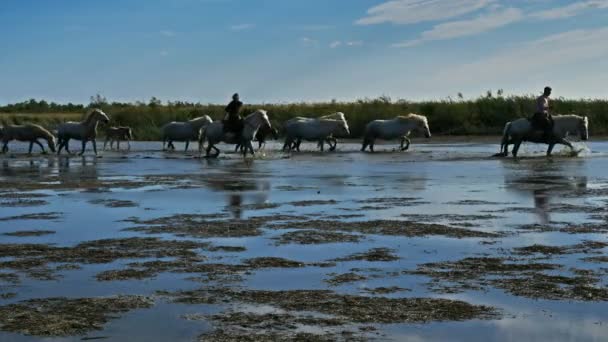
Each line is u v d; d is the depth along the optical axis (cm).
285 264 790
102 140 4838
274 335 533
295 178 1867
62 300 643
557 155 2762
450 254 835
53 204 1350
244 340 521
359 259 813
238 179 1855
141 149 3684
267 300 637
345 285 691
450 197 1402
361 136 4753
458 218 1113
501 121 4747
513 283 689
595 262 782
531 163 2345
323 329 547
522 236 947
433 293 657
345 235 969
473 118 4838
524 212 1173
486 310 596
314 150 3356
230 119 2817
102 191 1580
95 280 721
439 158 2670
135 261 814
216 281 713
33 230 1039
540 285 680
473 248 869
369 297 643
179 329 551
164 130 3525
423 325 555
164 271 760
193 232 1008
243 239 949
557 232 973
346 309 603
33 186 1702
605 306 607
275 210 1235
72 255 851
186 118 5366
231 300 638
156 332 545
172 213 1209
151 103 5744
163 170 2203
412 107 4969
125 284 703
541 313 586
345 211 1213
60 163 2605
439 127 4812
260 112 2838
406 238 942
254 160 2669
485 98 4953
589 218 1097
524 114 4725
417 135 4534
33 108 10450
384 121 3209
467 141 4050
